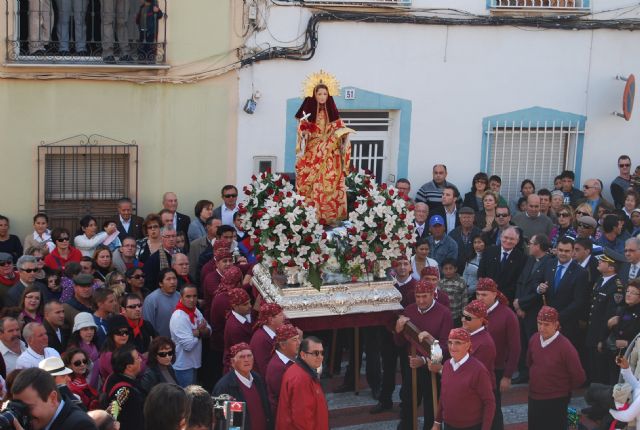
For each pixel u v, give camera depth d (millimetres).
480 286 9242
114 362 7574
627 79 14375
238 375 7934
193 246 12078
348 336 10703
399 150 14234
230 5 13250
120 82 13055
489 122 14430
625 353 8711
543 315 8820
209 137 13500
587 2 14469
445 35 14086
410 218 9758
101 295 9367
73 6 13000
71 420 5715
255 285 10109
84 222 12102
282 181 9977
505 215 12500
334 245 9484
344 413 10008
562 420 8977
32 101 12797
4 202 12930
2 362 8328
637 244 10180
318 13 13539
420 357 9133
